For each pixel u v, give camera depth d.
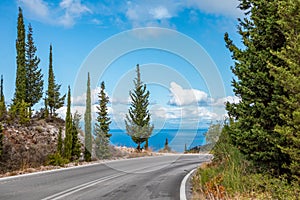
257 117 8.27
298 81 6.16
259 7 8.24
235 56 8.67
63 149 25.02
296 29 6.45
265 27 8.13
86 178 14.58
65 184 12.42
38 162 21.05
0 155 19.19
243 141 8.27
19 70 31.78
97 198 9.26
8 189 10.98
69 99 25.16
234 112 9.03
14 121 27.41
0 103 27.64
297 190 6.82
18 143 23.38
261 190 8.12
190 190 11.10
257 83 8.05
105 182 13.19
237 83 8.74
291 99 6.48
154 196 9.73
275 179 7.62
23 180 13.66
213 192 9.20
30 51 35.09
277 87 7.36
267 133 7.71
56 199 9.01
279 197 7.10
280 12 6.55
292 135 6.43
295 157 6.43
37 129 27.91
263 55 7.82
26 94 34.38
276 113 7.58
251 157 8.50
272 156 7.86
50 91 36.22
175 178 14.98
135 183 12.97
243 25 9.02
